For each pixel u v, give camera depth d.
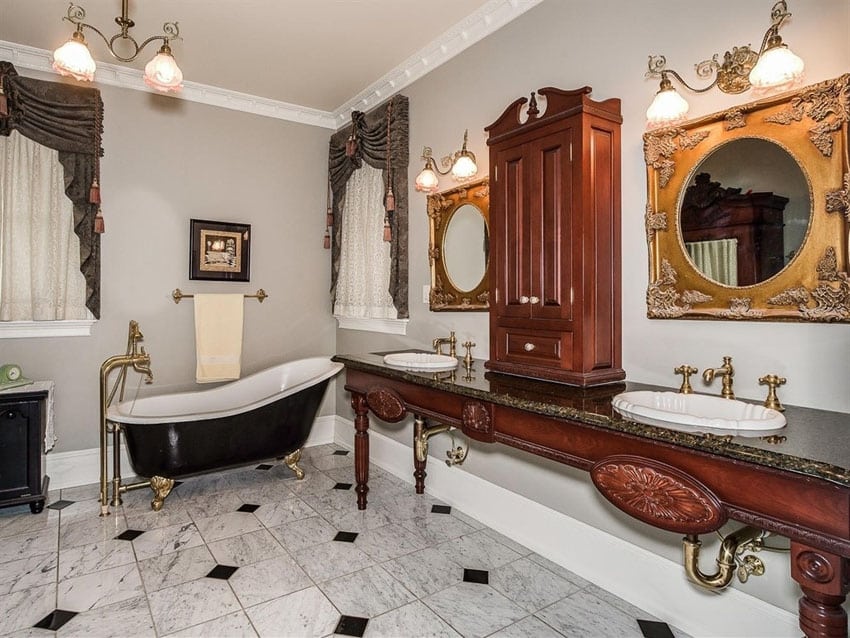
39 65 3.02
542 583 2.09
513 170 2.14
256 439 3.06
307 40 2.85
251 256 3.79
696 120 1.75
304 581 2.08
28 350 3.04
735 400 1.59
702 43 1.76
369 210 3.63
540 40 2.36
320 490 3.09
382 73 3.29
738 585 1.68
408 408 2.34
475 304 2.75
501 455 2.56
